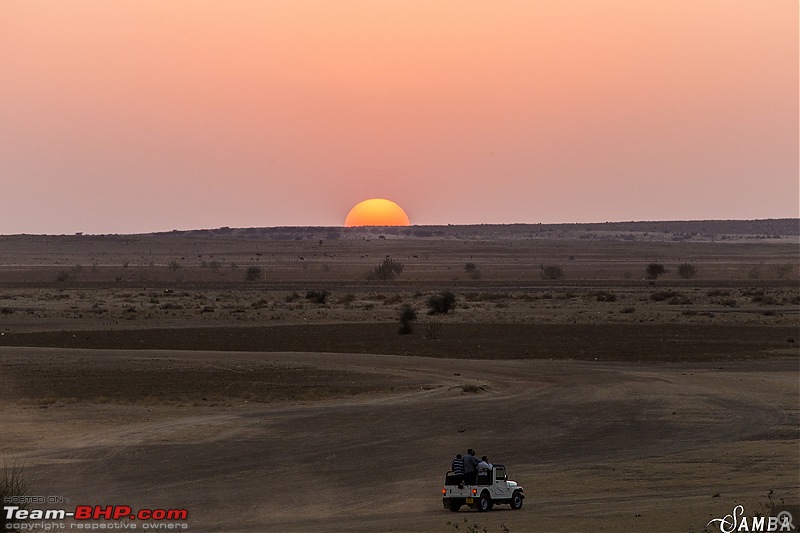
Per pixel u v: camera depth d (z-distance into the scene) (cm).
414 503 8312
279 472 9625
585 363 19488
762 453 10369
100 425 12262
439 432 11819
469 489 7900
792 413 13125
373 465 9988
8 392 15162
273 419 12706
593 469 9719
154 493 8744
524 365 18962
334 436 11562
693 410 13412
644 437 11512
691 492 8462
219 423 12388
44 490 8844
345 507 8206
